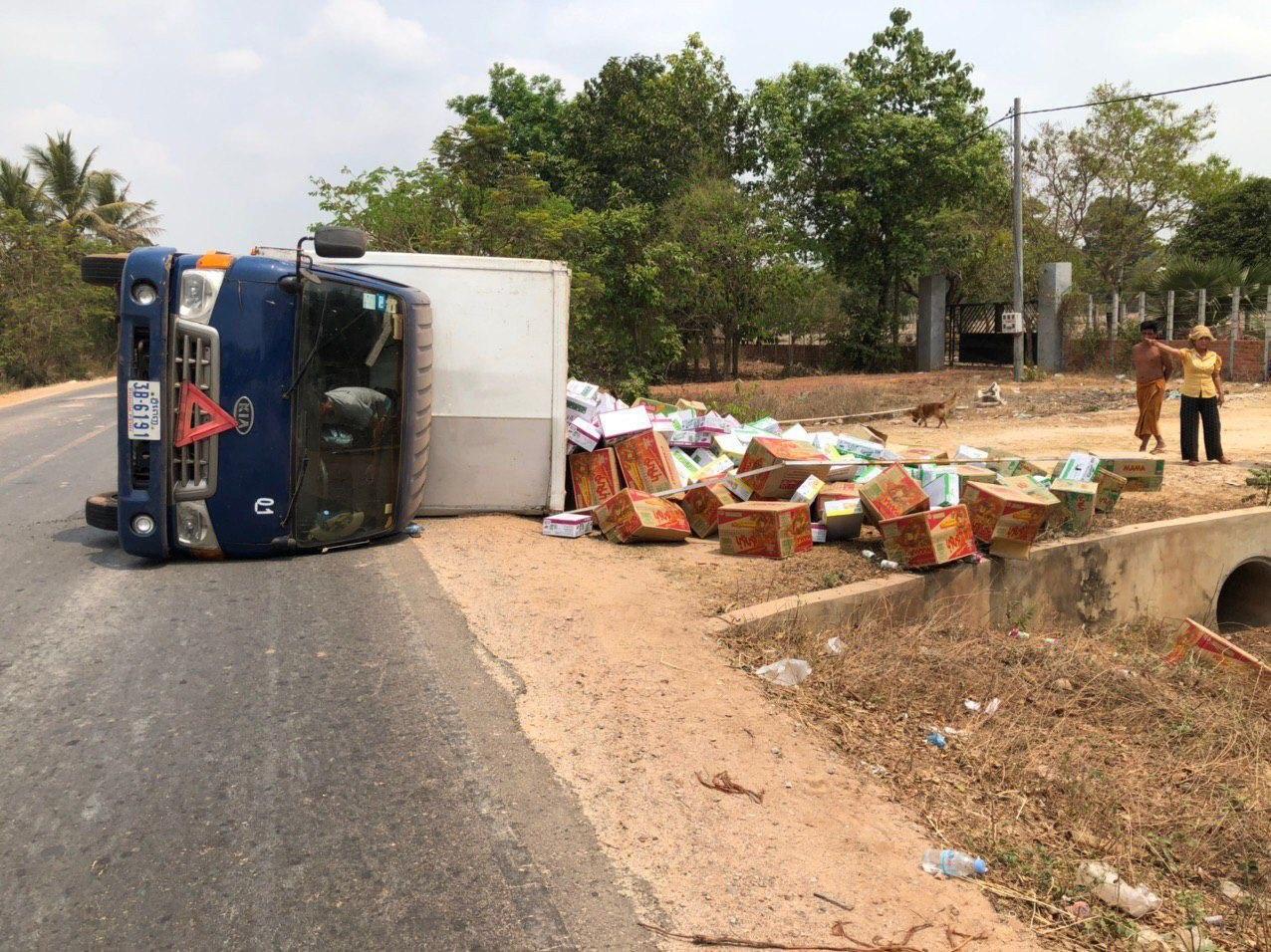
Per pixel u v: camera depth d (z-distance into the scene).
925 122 31.72
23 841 3.64
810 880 3.53
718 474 9.25
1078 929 3.44
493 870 3.49
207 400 7.02
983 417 19.00
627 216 25.81
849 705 5.30
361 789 4.03
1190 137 33.47
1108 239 34.62
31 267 36.28
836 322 38.12
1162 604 9.33
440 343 8.58
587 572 7.18
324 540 7.43
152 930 3.17
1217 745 5.61
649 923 3.24
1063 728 5.62
